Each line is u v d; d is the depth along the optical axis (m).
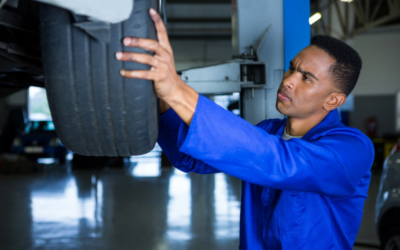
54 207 5.02
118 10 0.68
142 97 0.79
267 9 1.87
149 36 0.76
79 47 0.77
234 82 1.68
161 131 1.18
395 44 12.19
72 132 0.86
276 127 1.19
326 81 0.96
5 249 3.40
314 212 0.97
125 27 0.75
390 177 2.63
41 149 9.02
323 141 0.91
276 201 1.00
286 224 0.96
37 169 9.00
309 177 0.84
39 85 1.93
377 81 12.36
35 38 1.16
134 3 0.75
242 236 1.15
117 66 0.77
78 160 9.21
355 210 1.03
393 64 12.24
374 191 6.32
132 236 3.77
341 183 0.90
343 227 1.02
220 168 0.81
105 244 3.54
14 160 8.45
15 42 1.19
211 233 3.85
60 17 0.77
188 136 0.76
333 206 1.00
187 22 14.08
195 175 8.07
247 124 0.79
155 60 0.71
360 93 12.48
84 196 5.77
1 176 7.96
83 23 0.70
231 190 6.23
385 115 12.34
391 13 9.92
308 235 0.96
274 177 0.82
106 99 0.80
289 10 1.87
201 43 14.88
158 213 4.68
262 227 1.04
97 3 0.65
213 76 1.66
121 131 0.85
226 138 0.77
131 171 8.79
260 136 0.80
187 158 1.22
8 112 12.13
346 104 13.23
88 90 0.80
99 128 0.85
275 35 1.86
